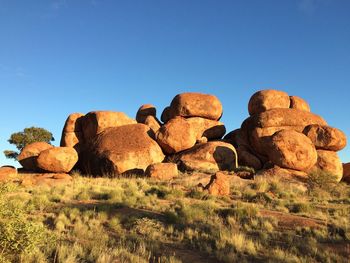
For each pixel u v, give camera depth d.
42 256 7.45
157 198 15.87
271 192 18.19
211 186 16.73
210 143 27.52
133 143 27.83
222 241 9.36
